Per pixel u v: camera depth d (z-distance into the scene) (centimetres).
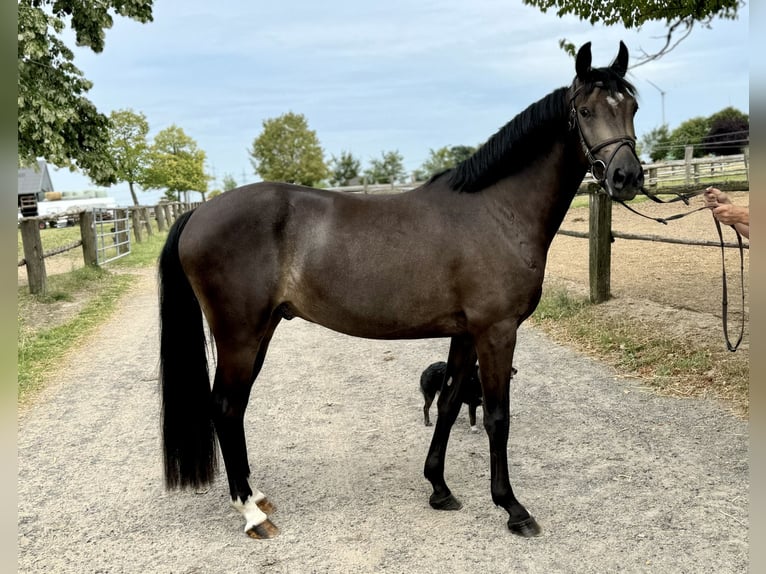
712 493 298
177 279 293
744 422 370
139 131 3034
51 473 356
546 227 286
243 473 292
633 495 301
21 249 990
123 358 605
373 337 294
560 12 588
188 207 2706
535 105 283
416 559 260
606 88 264
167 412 290
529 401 438
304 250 282
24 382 525
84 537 287
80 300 877
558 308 668
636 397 427
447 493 300
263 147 4050
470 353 301
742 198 1115
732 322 518
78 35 1048
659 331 532
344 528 287
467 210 280
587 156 270
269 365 576
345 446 380
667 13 543
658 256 920
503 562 255
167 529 293
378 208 287
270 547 274
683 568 244
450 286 275
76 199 3366
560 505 297
